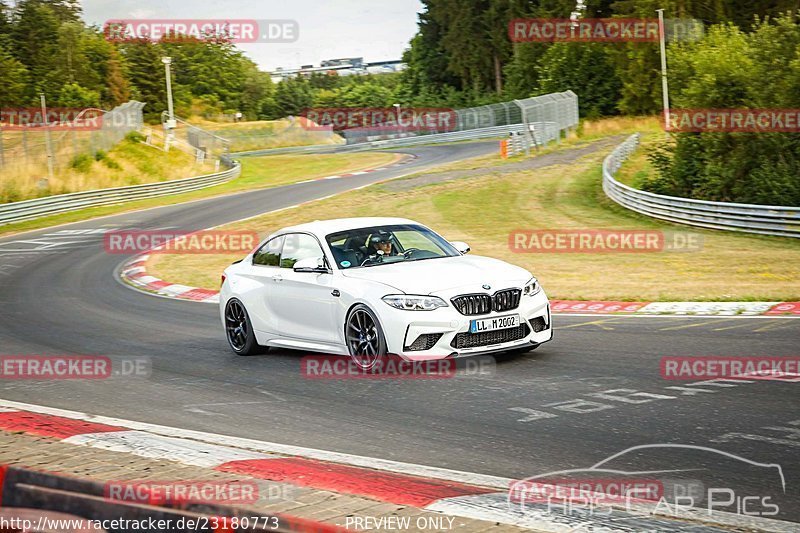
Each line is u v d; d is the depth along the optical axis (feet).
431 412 22.52
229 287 34.06
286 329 31.53
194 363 32.58
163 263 75.82
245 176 177.37
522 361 28.58
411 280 27.66
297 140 271.69
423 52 351.67
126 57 346.33
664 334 32.71
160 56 350.43
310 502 14.71
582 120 212.02
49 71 325.01
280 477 16.62
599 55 226.58
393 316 26.86
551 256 65.36
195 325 43.04
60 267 76.84
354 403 24.13
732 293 42.80
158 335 40.40
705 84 85.66
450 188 118.32
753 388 23.21
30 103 310.24
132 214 119.24
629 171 124.57
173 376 30.17
